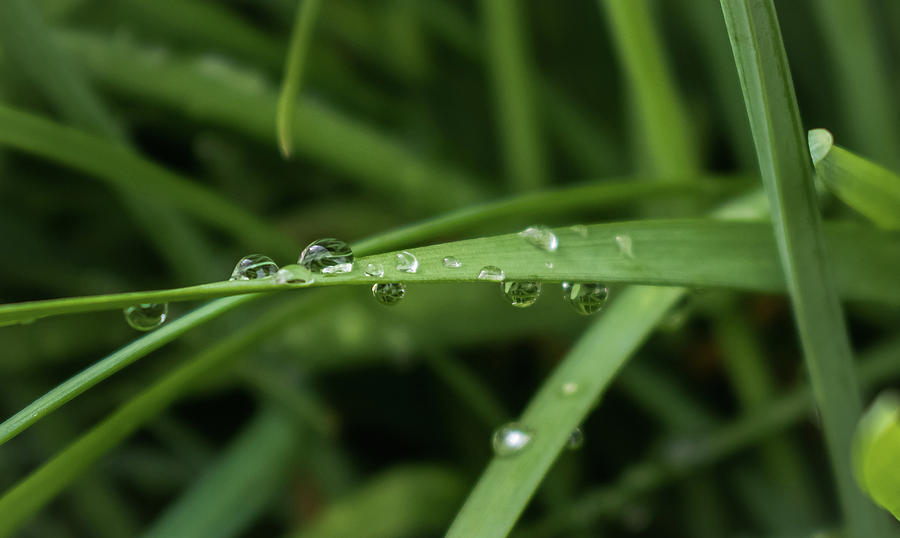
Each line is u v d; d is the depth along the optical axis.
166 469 0.22
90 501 0.21
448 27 0.25
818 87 0.23
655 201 0.21
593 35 0.27
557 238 0.16
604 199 0.18
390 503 0.20
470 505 0.16
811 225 0.16
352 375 0.24
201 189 0.19
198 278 0.20
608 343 0.17
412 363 0.21
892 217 0.16
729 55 0.22
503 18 0.21
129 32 0.22
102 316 0.22
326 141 0.22
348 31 0.25
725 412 0.22
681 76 0.25
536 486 0.16
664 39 0.25
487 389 0.23
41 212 0.25
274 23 0.27
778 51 0.16
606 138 0.25
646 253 0.16
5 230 0.23
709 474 0.20
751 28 0.16
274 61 0.24
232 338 0.17
